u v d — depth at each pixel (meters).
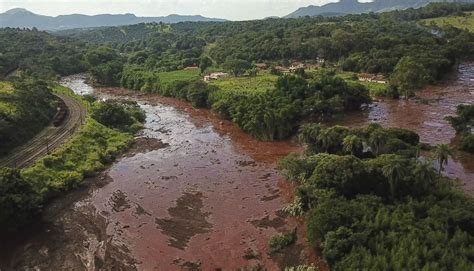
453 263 38.25
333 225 46.38
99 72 170.12
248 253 50.31
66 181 69.62
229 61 166.38
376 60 153.00
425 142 85.38
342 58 170.62
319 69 157.88
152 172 77.44
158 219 59.88
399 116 106.19
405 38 177.62
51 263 49.59
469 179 66.69
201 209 62.38
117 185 71.94
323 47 176.00
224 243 52.88
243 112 102.00
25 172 65.56
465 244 41.28
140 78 161.75
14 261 50.12
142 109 127.69
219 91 123.44
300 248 50.12
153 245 53.19
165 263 49.28
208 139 97.38
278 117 92.94
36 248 52.78
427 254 39.53
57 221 59.75
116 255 51.16
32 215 57.25
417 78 127.38
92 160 79.81
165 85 148.12
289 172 67.44
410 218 45.69
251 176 73.94
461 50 165.38
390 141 67.69
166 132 104.06
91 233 56.44
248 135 99.06
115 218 60.56
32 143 82.25
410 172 53.56
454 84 140.75
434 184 54.06
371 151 69.88
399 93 125.06
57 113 102.81
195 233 55.72
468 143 77.75
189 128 107.38
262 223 57.12
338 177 54.88
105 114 104.06
